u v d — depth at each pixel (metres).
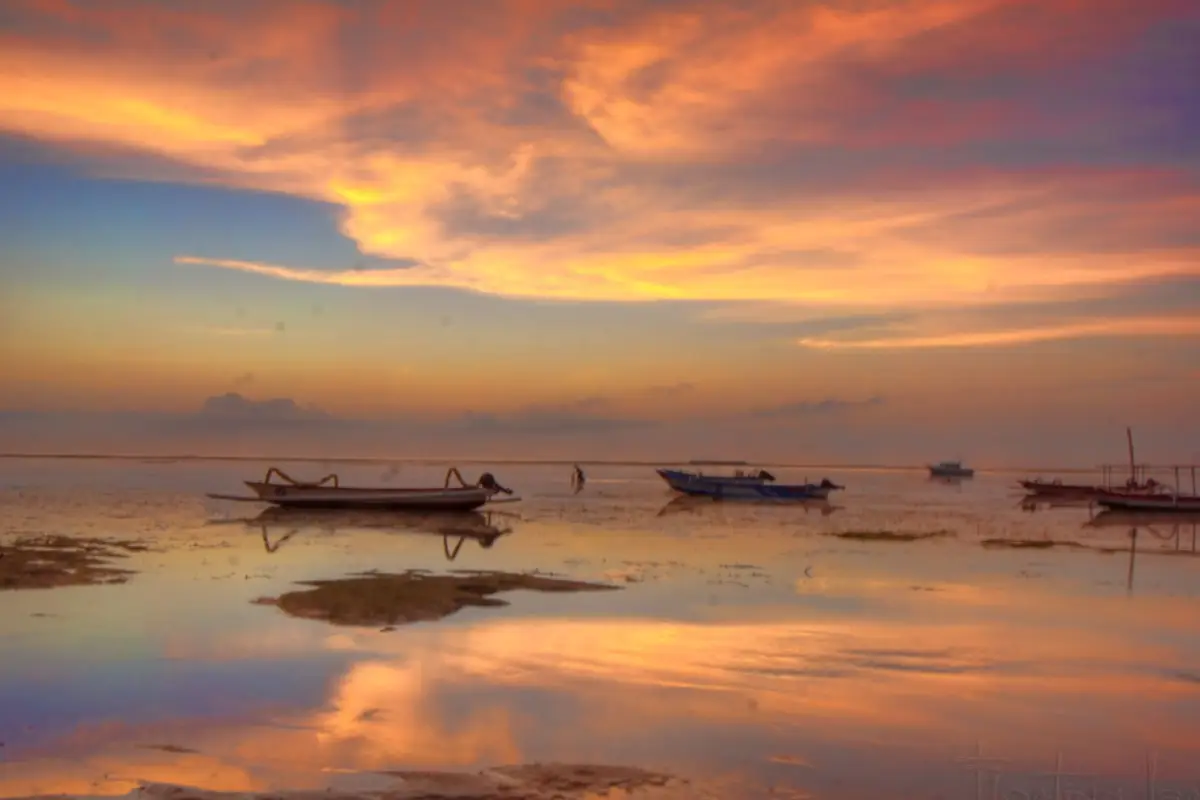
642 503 66.81
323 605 21.06
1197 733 12.81
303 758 11.18
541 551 33.78
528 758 11.31
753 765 11.23
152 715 12.89
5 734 12.05
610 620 20.14
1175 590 26.06
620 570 28.36
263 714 12.96
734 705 13.72
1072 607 22.91
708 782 10.62
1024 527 48.53
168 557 29.66
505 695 14.08
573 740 12.01
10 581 23.70
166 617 19.58
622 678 15.16
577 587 24.50
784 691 14.59
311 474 141.50
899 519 52.62
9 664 15.56
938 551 35.44
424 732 12.23
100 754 11.32
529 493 84.81
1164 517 60.31
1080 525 51.34
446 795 9.93
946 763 11.50
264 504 56.38
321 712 13.09
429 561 30.17
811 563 30.91
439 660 16.20
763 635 18.83
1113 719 13.44
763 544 37.19
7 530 37.28
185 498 61.31
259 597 22.11
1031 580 27.72
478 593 23.19
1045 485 87.06
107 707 13.24
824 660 16.73
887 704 13.97
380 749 11.55
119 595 22.14
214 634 18.00
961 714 13.55
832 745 12.04
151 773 10.66
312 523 44.28
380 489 50.69
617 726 12.61
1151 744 12.35
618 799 10.01
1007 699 14.39
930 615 21.44
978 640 18.70
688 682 14.99
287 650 16.78
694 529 43.97
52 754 11.30
